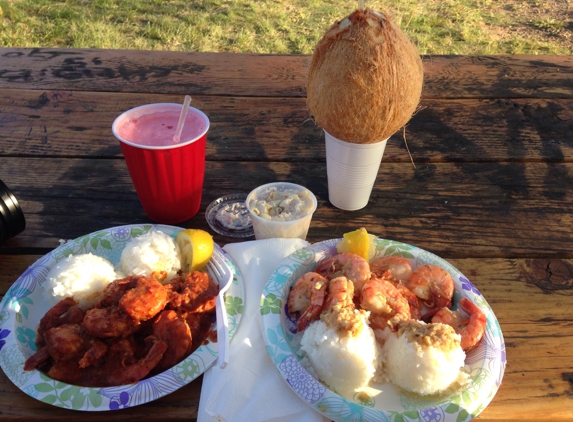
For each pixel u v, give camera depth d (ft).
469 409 3.14
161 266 4.07
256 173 5.74
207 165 5.81
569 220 5.17
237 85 7.29
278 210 4.66
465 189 5.58
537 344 3.87
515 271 4.57
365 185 4.95
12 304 3.76
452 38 15.11
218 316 3.66
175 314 3.71
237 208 5.12
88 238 4.39
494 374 3.36
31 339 3.67
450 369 3.25
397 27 4.17
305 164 5.92
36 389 3.22
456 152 6.15
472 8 17.52
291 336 3.75
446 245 4.84
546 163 6.01
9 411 3.24
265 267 4.24
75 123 6.34
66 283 3.79
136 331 3.71
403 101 4.03
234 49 14.02
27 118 6.36
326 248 4.37
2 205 4.22
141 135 4.58
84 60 7.69
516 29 16.05
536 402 3.45
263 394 3.28
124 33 14.75
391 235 4.95
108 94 6.94
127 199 5.27
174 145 4.22
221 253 4.29
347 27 3.93
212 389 3.28
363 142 4.35
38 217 4.96
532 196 5.49
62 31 14.44
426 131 6.50
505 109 6.95
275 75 7.55
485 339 3.58
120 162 5.78
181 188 4.62
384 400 3.34
